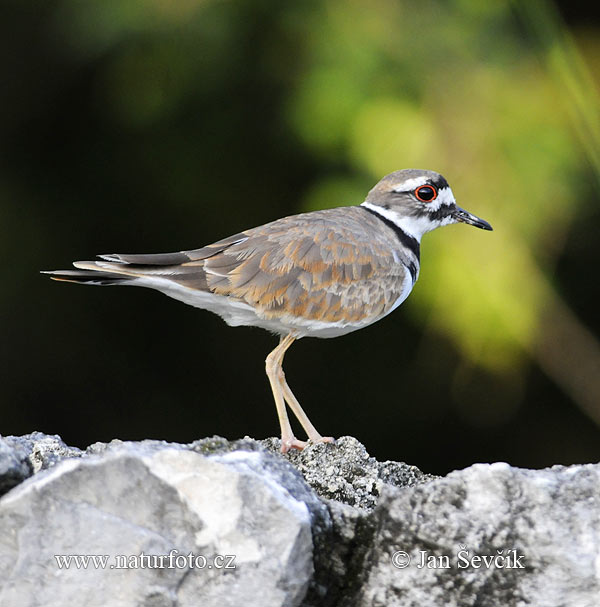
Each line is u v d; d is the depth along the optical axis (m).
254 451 6.88
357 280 9.90
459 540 6.30
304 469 8.50
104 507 6.29
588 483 6.39
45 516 6.27
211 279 9.46
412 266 10.76
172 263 9.43
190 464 6.30
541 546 6.23
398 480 8.56
